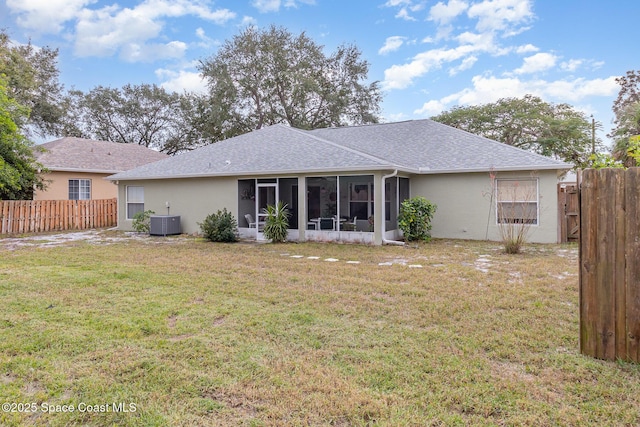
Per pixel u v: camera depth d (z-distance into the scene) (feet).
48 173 60.23
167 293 19.83
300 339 13.57
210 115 95.86
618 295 11.12
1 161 46.34
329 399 9.62
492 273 24.30
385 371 11.07
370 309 17.06
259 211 46.24
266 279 23.16
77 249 36.09
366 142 54.65
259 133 55.47
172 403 9.55
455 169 42.37
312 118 99.40
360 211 40.93
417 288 20.66
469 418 8.81
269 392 9.98
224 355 12.21
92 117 115.75
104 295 19.35
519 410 9.09
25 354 12.34
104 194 68.44
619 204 10.98
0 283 21.62
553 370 11.03
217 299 18.69
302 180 43.29
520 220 40.34
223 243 41.60
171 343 13.21
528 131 82.43
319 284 21.80
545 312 16.38
